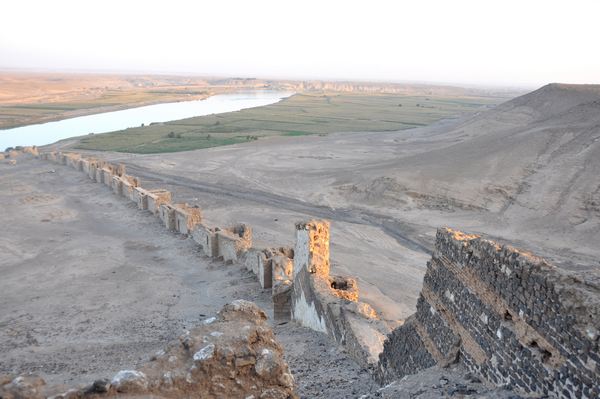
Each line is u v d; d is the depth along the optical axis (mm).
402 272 34844
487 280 9734
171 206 43312
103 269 33656
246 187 60219
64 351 20984
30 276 32406
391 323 24859
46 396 7793
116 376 8289
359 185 57156
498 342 9312
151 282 31172
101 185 57875
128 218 45875
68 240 39969
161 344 21531
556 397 7789
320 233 21672
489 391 9148
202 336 9383
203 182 62594
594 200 44406
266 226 45125
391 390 10531
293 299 23719
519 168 54000
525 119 87125
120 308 27031
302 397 13422
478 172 55125
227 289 29109
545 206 46000
